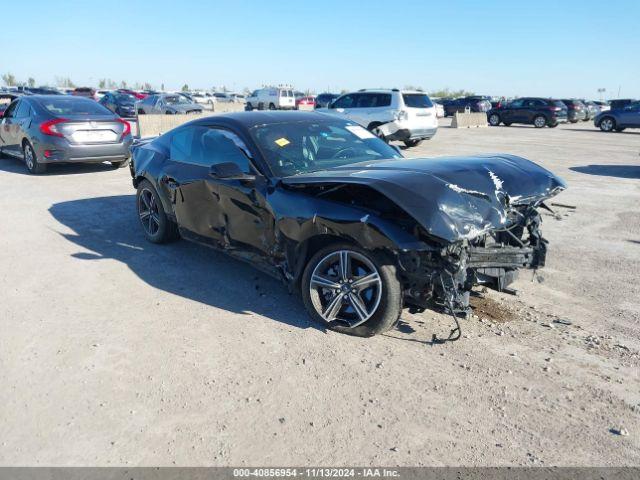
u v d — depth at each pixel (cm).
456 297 356
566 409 304
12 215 740
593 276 517
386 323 370
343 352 365
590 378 335
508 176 413
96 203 822
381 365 348
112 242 620
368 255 362
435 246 340
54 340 383
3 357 360
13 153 1154
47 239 630
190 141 531
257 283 492
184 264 545
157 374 339
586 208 826
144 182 602
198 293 468
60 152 1020
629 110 2628
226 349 370
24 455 269
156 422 293
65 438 281
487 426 289
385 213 366
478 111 3959
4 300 454
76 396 317
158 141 600
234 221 457
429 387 324
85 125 1038
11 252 581
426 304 366
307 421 294
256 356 360
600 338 388
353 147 489
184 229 534
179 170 524
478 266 364
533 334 393
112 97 3350
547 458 265
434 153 1549
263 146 445
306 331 395
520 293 471
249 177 425
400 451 270
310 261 393
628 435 282
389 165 408
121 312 430
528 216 415
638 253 592
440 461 263
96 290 476
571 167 1296
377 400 312
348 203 376
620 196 926
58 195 880
